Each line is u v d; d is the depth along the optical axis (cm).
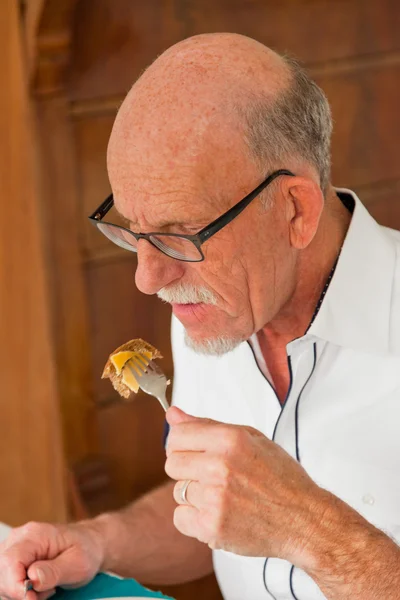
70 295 160
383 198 187
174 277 99
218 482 90
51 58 146
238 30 160
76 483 167
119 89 154
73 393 165
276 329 111
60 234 157
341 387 108
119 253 162
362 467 107
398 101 182
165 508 121
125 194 97
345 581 92
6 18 148
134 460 174
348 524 92
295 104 98
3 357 170
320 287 108
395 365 105
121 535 116
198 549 122
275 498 91
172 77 96
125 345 103
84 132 154
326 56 171
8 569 106
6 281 163
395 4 175
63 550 110
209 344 104
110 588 108
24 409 171
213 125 95
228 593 120
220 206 96
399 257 107
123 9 150
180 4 155
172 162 95
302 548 92
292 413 109
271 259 100
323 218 106
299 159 99
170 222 96
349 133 178
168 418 95
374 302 106
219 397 119
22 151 154
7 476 177
